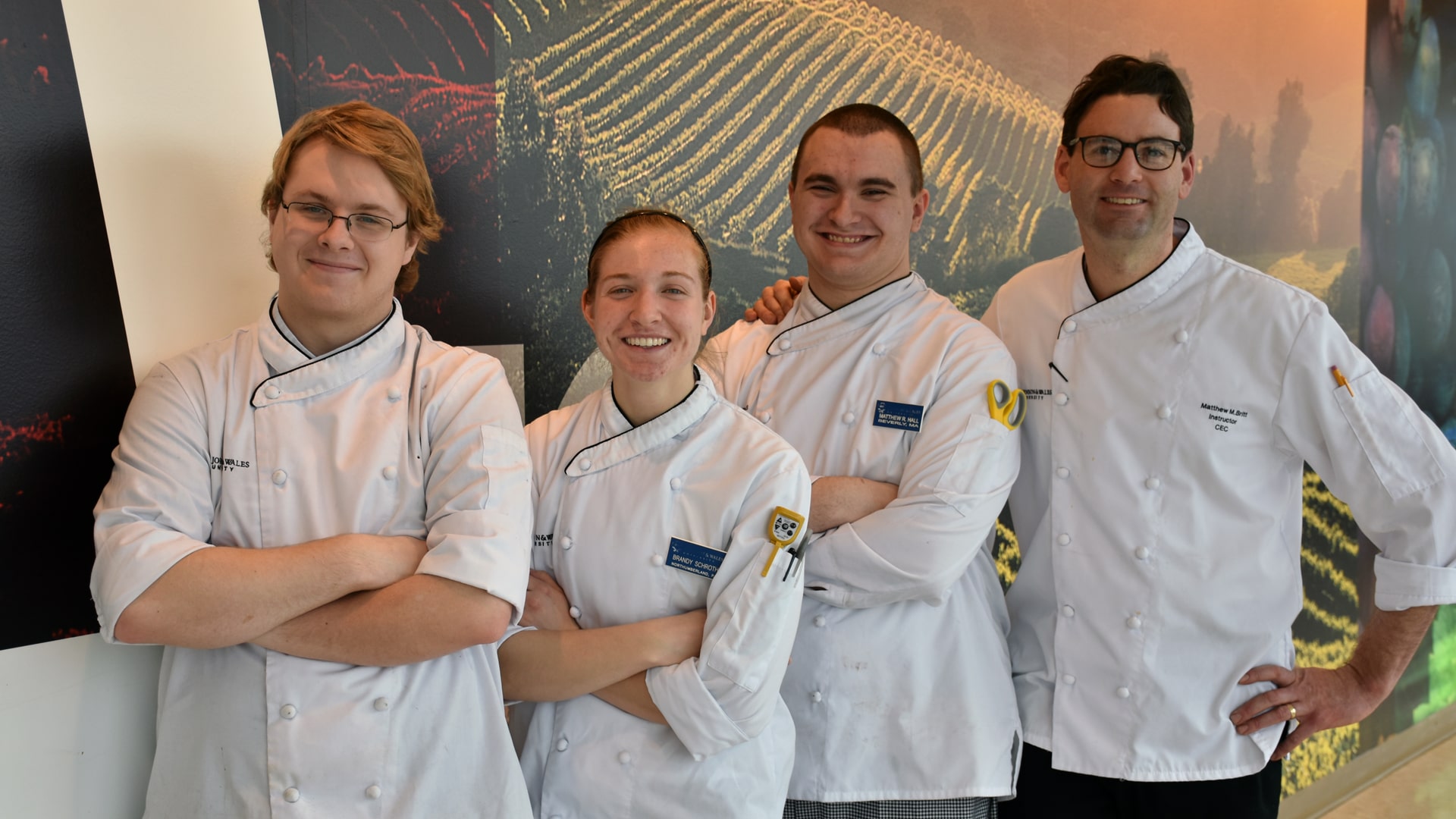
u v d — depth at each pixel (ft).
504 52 6.23
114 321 4.67
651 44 6.99
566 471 4.90
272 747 4.00
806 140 5.67
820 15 7.95
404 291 5.01
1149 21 10.52
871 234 5.54
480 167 6.17
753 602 4.45
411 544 4.25
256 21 5.19
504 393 4.58
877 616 5.46
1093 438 5.93
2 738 4.29
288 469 4.25
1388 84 13.33
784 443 4.78
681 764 4.57
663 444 4.81
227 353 4.37
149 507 3.99
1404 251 13.87
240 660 4.12
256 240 5.30
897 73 8.52
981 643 5.69
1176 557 5.76
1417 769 13.08
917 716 5.43
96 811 4.63
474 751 4.31
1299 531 6.00
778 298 6.25
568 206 6.67
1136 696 5.79
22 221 4.33
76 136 4.50
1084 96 5.71
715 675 4.40
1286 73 11.85
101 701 4.63
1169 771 5.76
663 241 4.62
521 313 6.49
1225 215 11.25
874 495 5.38
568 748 4.71
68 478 4.51
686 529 4.69
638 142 6.99
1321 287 12.53
